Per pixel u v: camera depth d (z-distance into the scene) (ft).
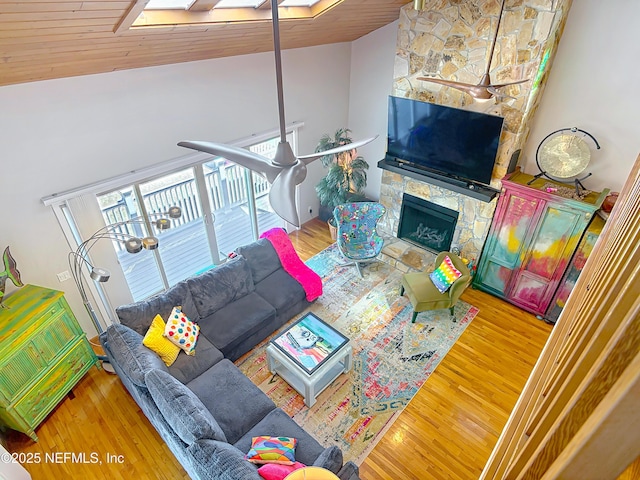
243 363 13.88
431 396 12.67
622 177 13.65
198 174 15.81
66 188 12.34
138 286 16.60
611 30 12.35
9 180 11.15
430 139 16.06
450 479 10.52
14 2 6.23
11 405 10.50
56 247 12.80
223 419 10.28
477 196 15.25
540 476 1.73
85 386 13.00
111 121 12.55
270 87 16.70
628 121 12.95
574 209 13.33
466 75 14.60
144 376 9.92
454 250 17.42
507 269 15.99
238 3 10.64
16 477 9.23
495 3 12.96
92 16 7.74
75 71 10.77
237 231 20.30
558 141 14.05
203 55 13.35
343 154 19.22
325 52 18.37
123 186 13.60
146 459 10.96
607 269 3.44
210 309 13.76
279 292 14.98
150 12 9.17
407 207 18.98
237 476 7.78
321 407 12.36
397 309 16.16
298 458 9.37
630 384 1.05
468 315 15.87
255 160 7.15
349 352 12.82
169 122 14.01
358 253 17.95
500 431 11.68
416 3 8.48
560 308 14.98
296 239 20.98
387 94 19.44
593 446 1.26
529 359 13.96
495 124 13.85
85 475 10.55
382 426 11.82
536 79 13.08
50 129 11.39
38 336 11.14
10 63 8.71
